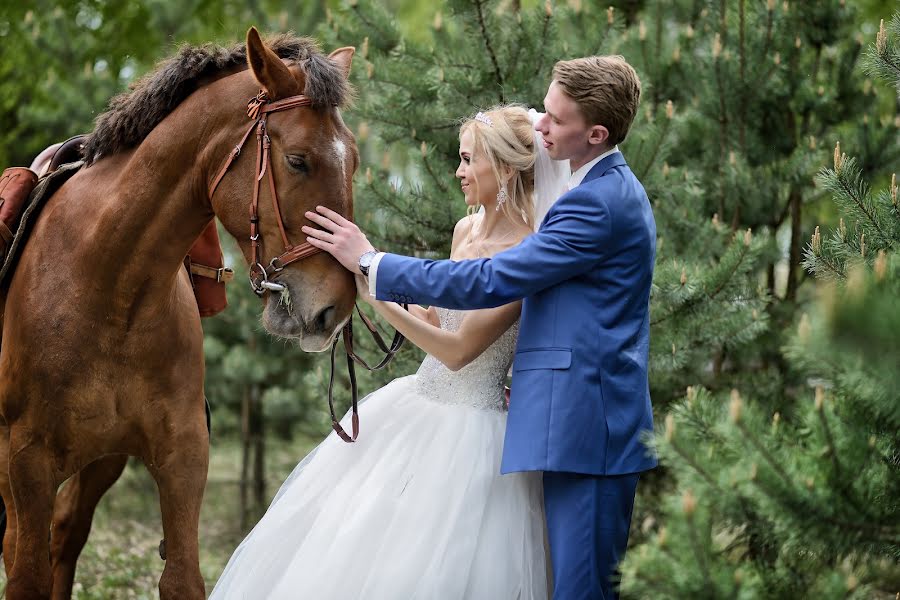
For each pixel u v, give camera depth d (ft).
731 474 7.18
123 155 9.44
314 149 8.18
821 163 15.15
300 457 26.50
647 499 15.47
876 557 7.46
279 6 25.29
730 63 15.57
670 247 14.60
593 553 8.31
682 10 17.29
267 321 8.39
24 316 9.39
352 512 8.98
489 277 8.30
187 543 9.49
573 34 16.07
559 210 8.50
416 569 8.48
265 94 8.43
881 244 8.99
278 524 9.29
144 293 9.12
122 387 9.32
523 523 8.75
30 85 24.86
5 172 10.72
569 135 8.59
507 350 9.30
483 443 8.96
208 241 10.94
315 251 8.23
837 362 6.88
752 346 15.49
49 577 9.49
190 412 9.68
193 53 9.09
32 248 9.68
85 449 9.56
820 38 16.08
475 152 9.19
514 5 15.20
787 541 7.28
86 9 27.89
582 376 8.38
